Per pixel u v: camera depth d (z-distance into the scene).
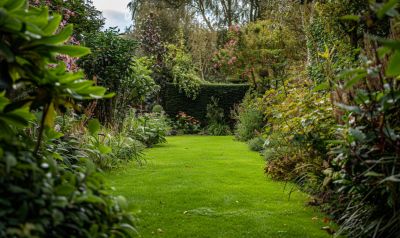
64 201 1.09
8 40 1.16
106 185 1.40
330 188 2.83
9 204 1.01
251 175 4.75
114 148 5.38
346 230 2.49
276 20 11.86
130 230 1.31
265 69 11.91
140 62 10.48
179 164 5.63
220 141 9.73
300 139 3.30
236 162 5.84
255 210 3.18
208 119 13.33
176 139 10.42
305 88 4.63
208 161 5.96
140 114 10.34
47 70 1.24
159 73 13.46
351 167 2.27
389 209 2.16
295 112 4.03
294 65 10.59
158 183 4.22
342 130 2.40
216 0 19.20
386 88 1.92
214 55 14.27
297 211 3.15
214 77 16.61
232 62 12.85
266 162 5.31
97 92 1.31
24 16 1.18
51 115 1.41
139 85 9.05
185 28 17.78
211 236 2.56
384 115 1.87
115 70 7.97
